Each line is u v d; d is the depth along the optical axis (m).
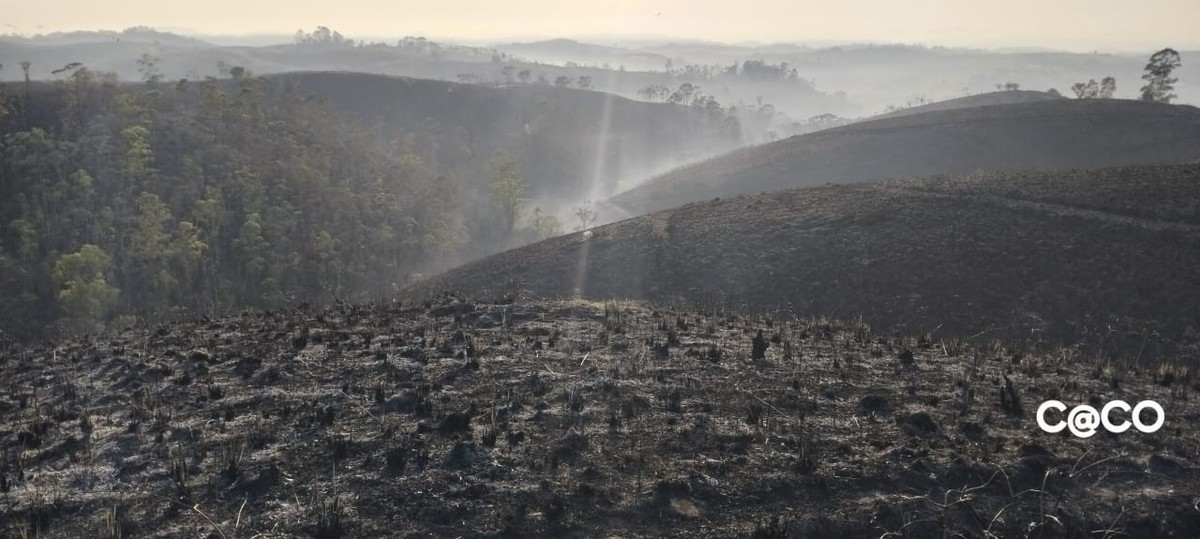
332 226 76.50
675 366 12.17
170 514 7.51
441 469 8.43
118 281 59.44
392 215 84.81
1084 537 7.67
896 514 7.76
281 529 7.22
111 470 8.42
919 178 55.12
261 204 72.31
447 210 96.25
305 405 10.30
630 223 53.72
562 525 7.40
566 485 8.11
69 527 7.29
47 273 57.09
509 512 7.57
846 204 48.06
